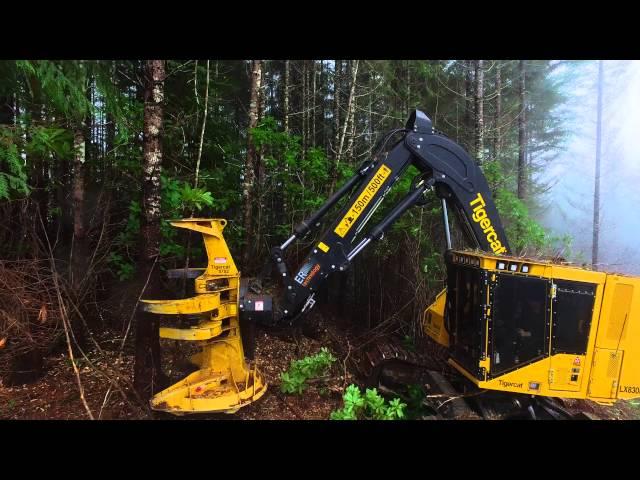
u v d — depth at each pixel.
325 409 4.82
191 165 7.43
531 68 14.55
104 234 6.20
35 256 4.84
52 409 4.36
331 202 5.07
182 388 4.18
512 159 14.27
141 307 4.21
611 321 4.30
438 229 8.11
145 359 4.46
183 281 6.27
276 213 9.17
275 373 5.94
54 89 3.50
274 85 14.16
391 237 8.04
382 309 8.27
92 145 7.24
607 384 4.30
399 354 6.08
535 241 8.57
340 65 12.04
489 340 4.28
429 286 7.74
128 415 4.29
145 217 4.48
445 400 4.75
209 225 4.35
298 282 4.82
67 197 6.62
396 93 12.09
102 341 5.94
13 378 4.85
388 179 5.00
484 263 4.29
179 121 6.89
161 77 4.50
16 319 4.29
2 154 3.57
